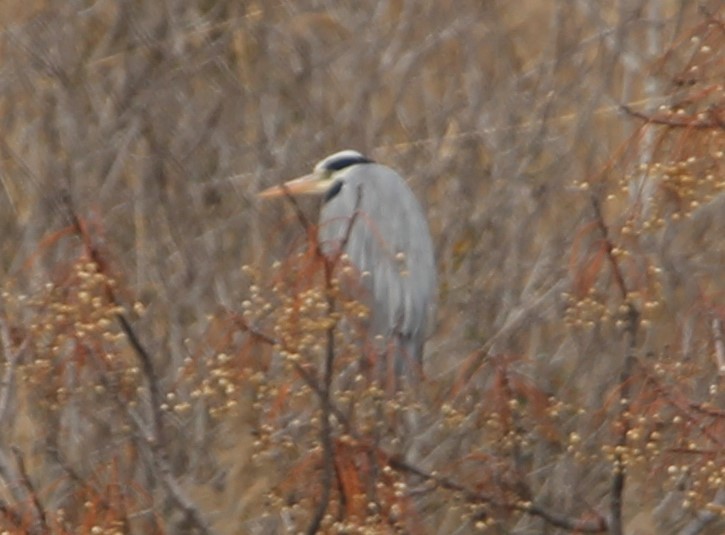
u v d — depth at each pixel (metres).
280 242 14.68
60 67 17.50
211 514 10.86
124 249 15.37
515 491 8.67
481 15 17.36
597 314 9.41
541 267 13.70
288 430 8.28
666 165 8.44
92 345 7.66
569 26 16.80
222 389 7.88
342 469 7.73
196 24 18.20
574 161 15.08
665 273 12.28
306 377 7.53
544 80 16.34
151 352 12.66
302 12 18.25
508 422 8.61
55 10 18.05
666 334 11.91
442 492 8.95
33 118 17.19
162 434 8.01
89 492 7.78
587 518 9.05
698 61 8.98
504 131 15.74
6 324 8.07
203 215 15.62
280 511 8.32
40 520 7.65
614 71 16.38
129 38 18.02
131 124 17.02
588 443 10.70
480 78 16.64
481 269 14.12
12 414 10.27
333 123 16.78
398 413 8.54
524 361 12.01
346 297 7.80
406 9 17.62
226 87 17.48
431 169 15.50
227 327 7.58
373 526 7.61
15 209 15.36
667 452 8.07
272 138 16.81
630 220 8.52
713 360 8.95
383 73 17.09
